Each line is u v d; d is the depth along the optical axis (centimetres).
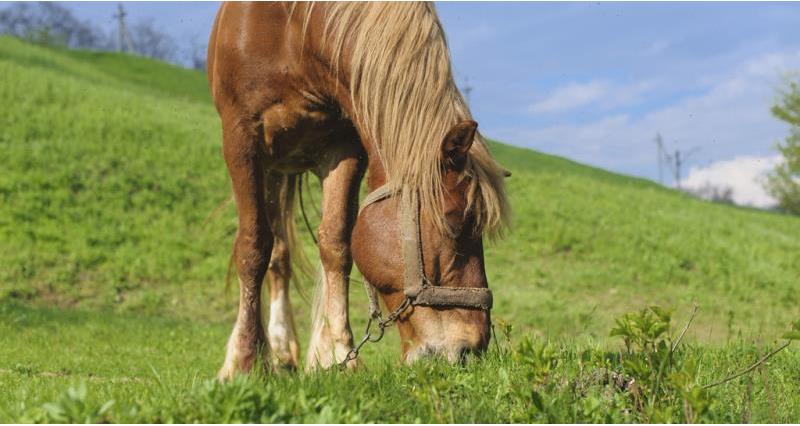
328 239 510
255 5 496
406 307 387
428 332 380
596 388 357
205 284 1603
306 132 500
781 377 449
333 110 488
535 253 1916
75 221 1758
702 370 435
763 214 3219
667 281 1806
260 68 491
